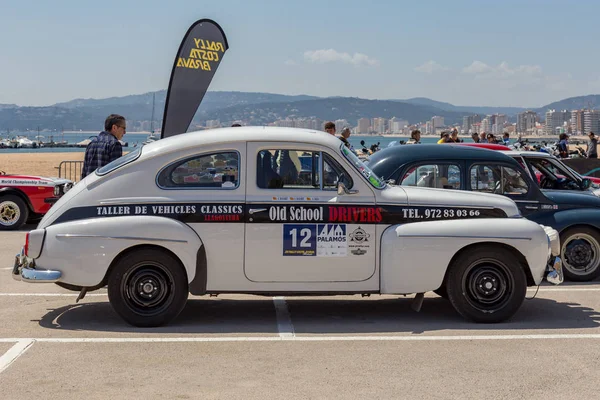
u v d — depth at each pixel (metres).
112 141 9.48
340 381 5.51
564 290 9.37
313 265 7.17
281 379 5.55
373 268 7.26
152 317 7.10
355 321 7.57
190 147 7.20
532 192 9.85
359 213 7.22
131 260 7.03
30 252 7.04
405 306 8.38
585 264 9.95
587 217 9.74
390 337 6.86
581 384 5.48
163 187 7.16
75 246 6.98
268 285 7.17
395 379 5.57
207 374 5.67
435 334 6.98
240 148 7.21
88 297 8.68
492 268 7.39
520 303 7.41
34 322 7.38
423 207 7.34
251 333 6.99
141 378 5.56
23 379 5.52
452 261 7.39
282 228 7.13
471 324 7.43
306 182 7.24
